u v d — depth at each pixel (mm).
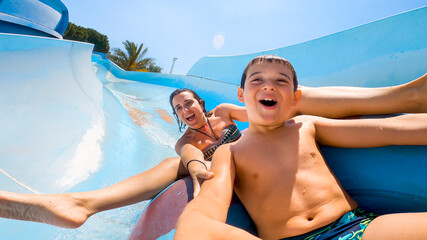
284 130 1257
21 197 1272
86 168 2436
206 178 1213
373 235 829
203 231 755
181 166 1839
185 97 2518
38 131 2518
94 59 21703
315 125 1333
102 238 1603
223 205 998
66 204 1291
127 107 5297
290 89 1229
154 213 1433
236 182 1242
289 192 1077
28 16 8750
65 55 4523
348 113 1450
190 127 2504
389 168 1230
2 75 2740
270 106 1195
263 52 4926
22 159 2109
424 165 1151
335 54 3242
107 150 2932
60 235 1595
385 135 1164
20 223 1605
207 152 2254
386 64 2502
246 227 1243
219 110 2727
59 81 3664
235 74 5777
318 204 1034
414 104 1278
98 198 1424
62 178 2156
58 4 10195
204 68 7293
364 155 1305
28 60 3318
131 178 1650
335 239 917
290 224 1033
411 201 1168
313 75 3480
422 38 2260
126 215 1867
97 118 3627
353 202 1143
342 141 1276
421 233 729
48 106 2992
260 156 1179
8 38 3148
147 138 3730
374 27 2785
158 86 9086
